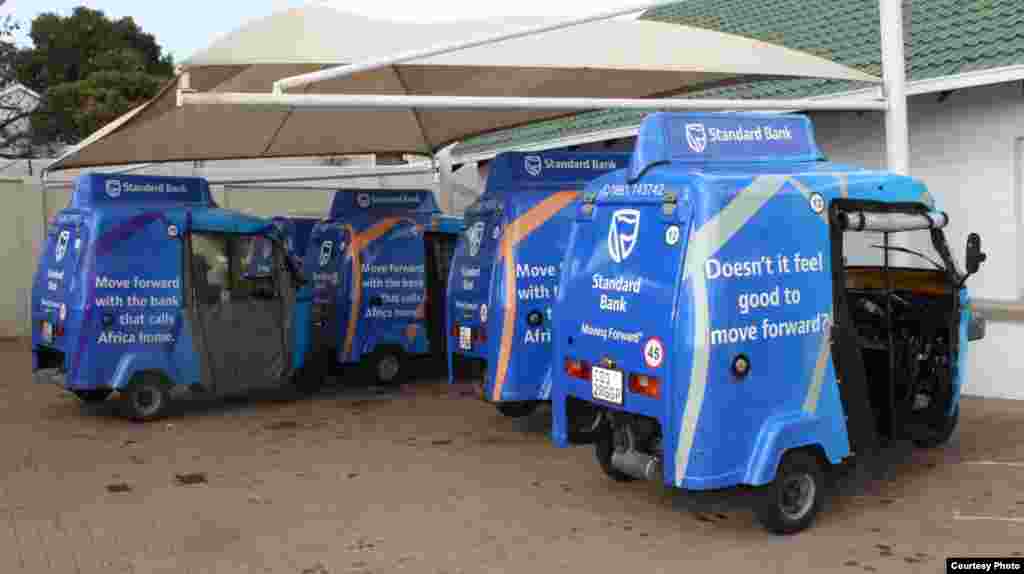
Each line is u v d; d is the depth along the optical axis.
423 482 6.94
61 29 37.28
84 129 27.59
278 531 5.88
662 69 8.34
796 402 5.51
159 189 9.35
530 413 8.93
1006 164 9.51
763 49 9.11
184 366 9.23
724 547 5.44
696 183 5.23
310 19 8.08
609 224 5.79
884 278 7.33
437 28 8.48
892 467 6.97
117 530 5.93
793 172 5.78
